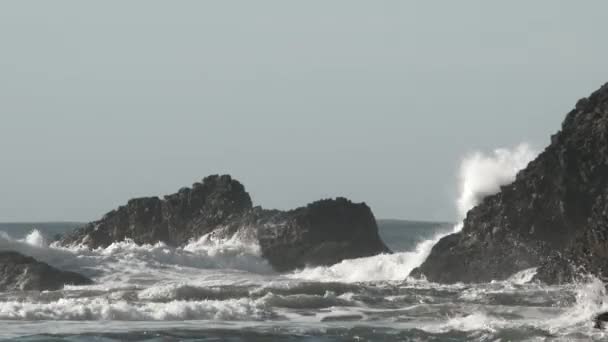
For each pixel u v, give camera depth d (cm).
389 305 7600
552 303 7531
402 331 6369
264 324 6712
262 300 7550
